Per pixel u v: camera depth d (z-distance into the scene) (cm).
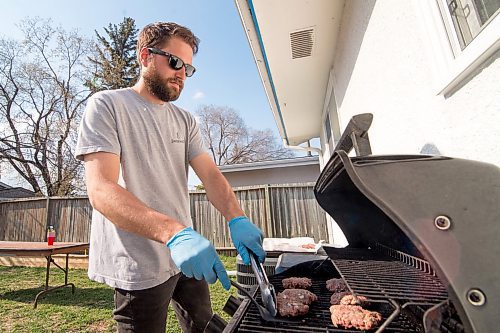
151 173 134
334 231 498
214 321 80
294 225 644
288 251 262
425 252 50
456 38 89
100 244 132
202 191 716
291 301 88
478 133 81
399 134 135
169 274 133
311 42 284
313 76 361
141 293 123
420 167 62
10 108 1417
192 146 170
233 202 155
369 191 58
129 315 124
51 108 1492
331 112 380
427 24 100
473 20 83
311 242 332
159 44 139
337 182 99
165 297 132
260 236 124
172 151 149
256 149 2255
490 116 76
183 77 144
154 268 126
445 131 97
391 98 142
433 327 52
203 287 158
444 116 97
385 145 155
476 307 45
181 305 154
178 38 142
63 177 1450
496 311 45
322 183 109
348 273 84
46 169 1461
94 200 103
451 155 95
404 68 124
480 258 49
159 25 143
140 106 139
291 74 352
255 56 311
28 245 408
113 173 113
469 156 85
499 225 53
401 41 125
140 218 94
